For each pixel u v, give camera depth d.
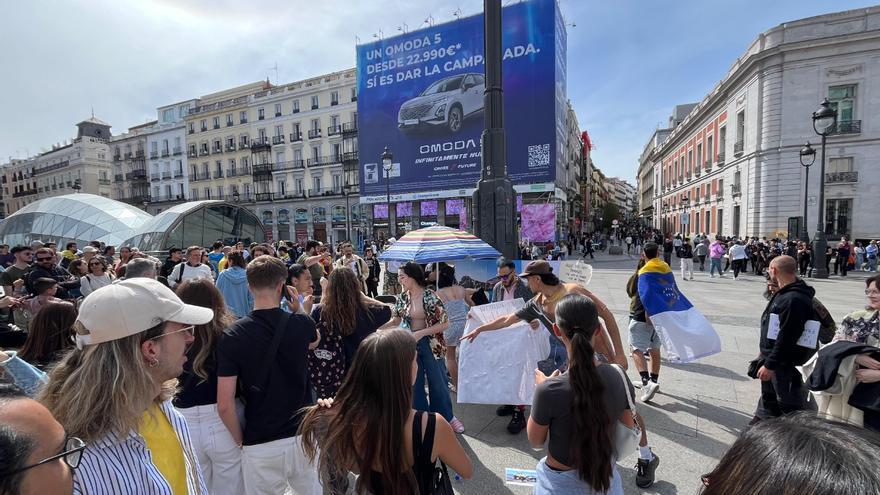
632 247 37.66
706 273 17.25
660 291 3.76
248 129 47.03
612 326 2.76
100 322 1.16
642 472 2.61
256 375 1.96
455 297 4.45
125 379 1.16
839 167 21.52
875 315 2.35
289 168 44.44
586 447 1.58
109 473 1.11
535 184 24.83
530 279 3.22
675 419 3.50
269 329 2.04
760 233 23.33
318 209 43.19
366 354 1.46
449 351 4.20
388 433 1.41
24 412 0.85
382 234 31.84
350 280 2.96
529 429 1.75
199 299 2.12
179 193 52.75
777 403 2.74
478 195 4.77
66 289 5.76
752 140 24.03
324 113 42.50
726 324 6.83
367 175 30.80
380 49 29.58
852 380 2.09
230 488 2.04
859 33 20.47
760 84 23.28
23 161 74.31
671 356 3.62
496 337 3.44
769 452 0.65
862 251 18.06
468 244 4.12
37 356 2.17
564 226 35.62
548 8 23.98
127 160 57.62
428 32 27.92
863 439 0.64
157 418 1.34
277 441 1.99
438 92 27.84
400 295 3.58
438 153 28.14
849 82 20.98
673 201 46.62
